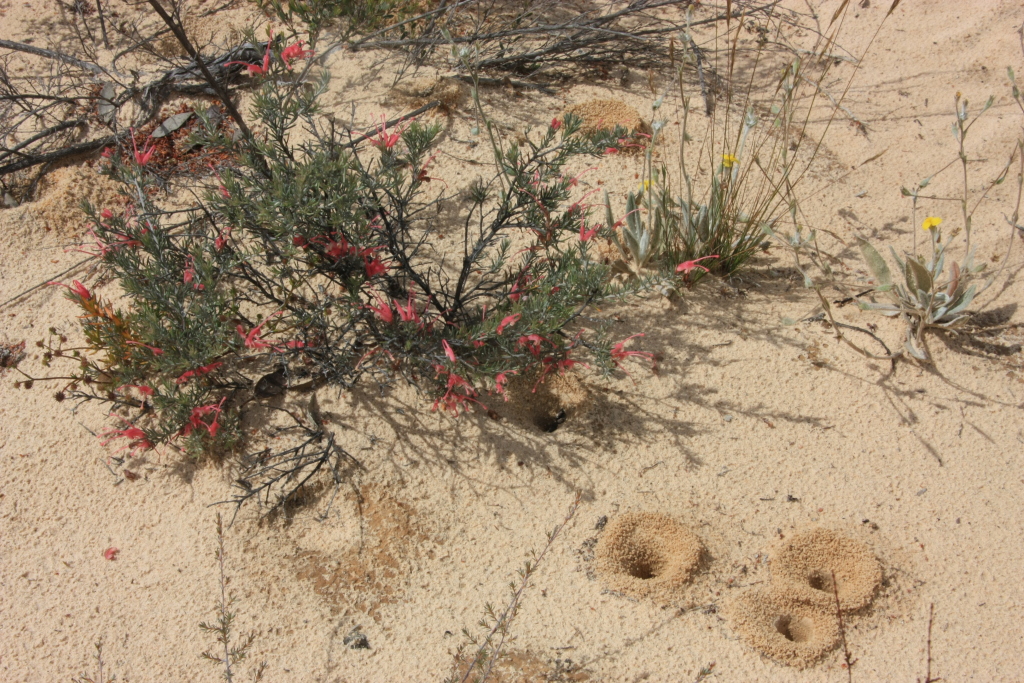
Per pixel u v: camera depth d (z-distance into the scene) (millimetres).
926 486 2707
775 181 3734
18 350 3279
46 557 2709
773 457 2801
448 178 3689
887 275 3119
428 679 2305
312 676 2340
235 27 4402
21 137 4090
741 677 2264
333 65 4172
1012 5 4508
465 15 4527
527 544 2611
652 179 3555
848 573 2500
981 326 3137
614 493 2727
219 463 2850
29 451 2979
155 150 3838
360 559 2600
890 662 2295
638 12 4453
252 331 2639
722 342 3131
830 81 4277
